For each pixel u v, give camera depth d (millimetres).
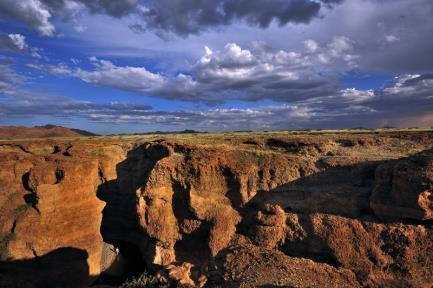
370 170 35875
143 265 48344
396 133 48500
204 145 44750
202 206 39312
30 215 46031
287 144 43875
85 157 53656
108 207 53625
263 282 22719
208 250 38406
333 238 31859
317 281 23844
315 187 36812
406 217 30078
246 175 39219
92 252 47750
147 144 53031
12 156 57281
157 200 40938
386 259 29406
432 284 27031
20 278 42781
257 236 35500
